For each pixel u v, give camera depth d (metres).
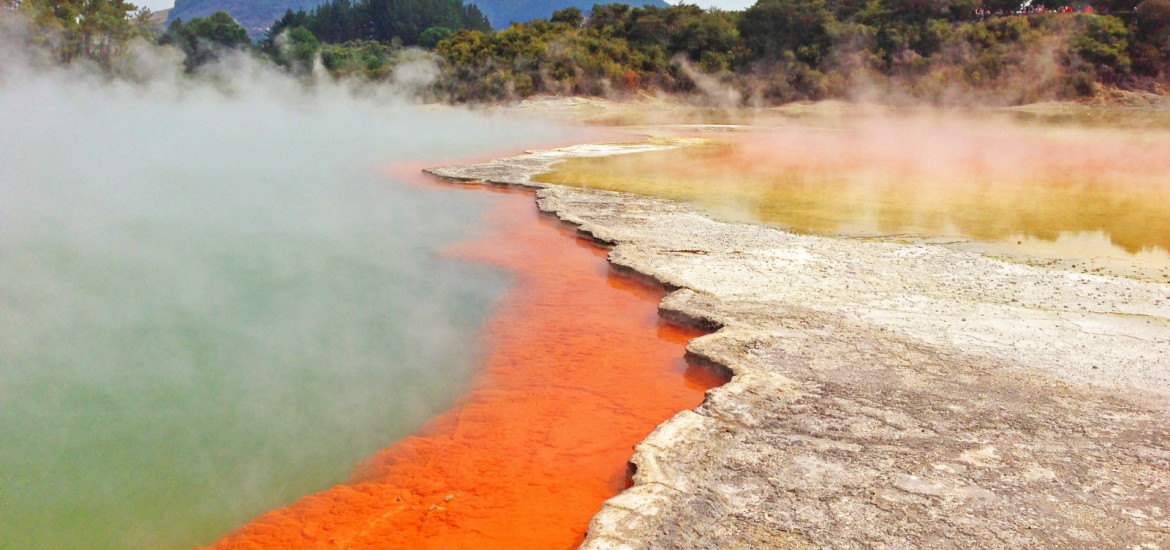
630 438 5.80
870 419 5.63
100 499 5.18
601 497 5.00
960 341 7.15
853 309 8.05
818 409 5.79
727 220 12.47
